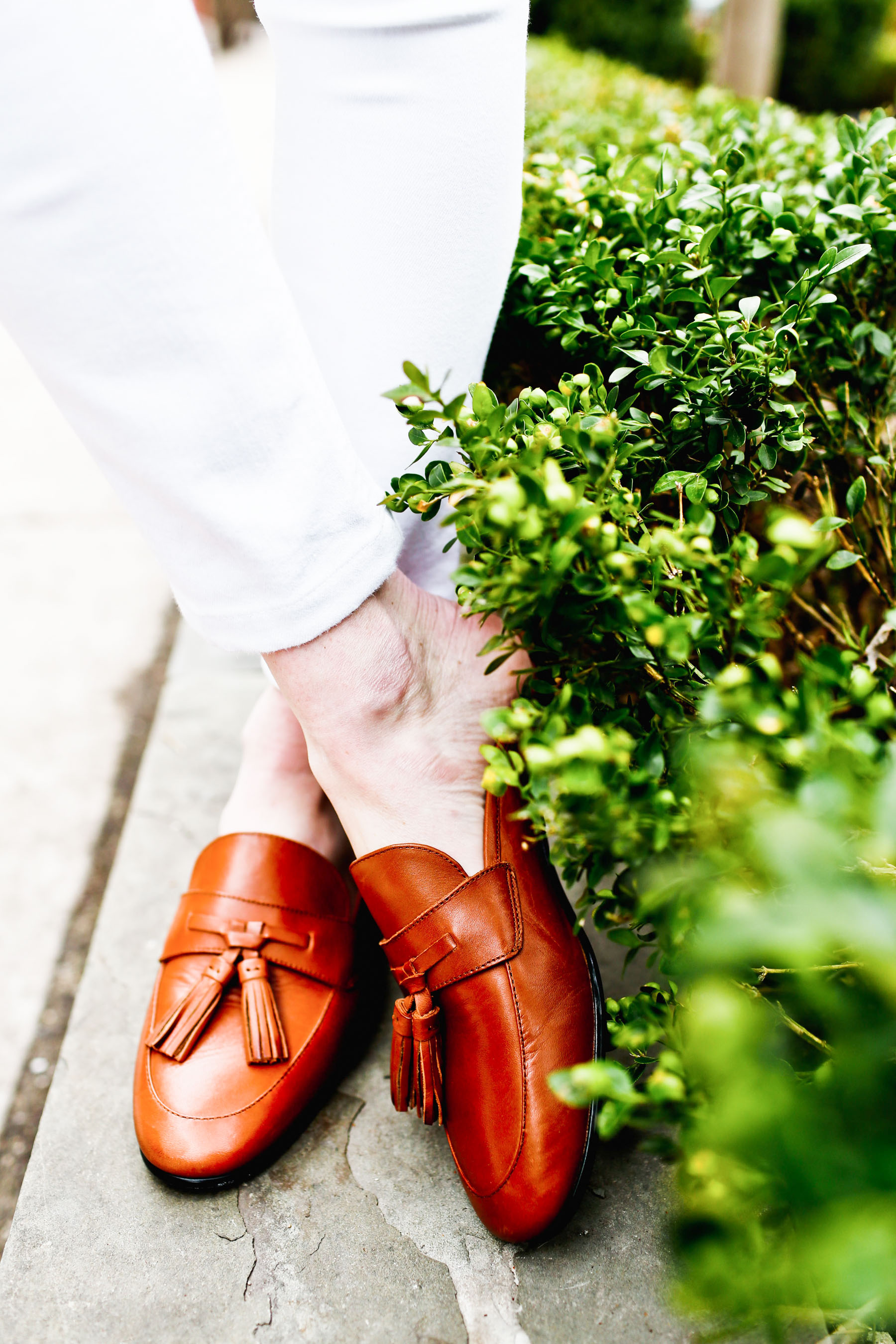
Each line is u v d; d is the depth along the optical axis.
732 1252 0.38
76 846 1.27
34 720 1.52
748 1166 0.38
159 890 1.09
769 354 0.67
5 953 1.12
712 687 0.54
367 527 0.66
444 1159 0.78
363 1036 0.88
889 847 0.34
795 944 0.30
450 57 0.68
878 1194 0.30
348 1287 0.70
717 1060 0.34
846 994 0.44
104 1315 0.69
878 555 0.92
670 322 0.76
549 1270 0.69
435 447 0.82
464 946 0.68
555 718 0.49
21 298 0.57
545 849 0.78
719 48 3.58
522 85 0.73
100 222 0.54
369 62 0.69
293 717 0.92
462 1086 0.70
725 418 0.70
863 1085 0.34
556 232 0.95
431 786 0.72
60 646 1.71
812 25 5.68
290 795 0.90
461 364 0.82
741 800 0.45
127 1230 0.75
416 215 0.73
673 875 0.47
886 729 0.46
